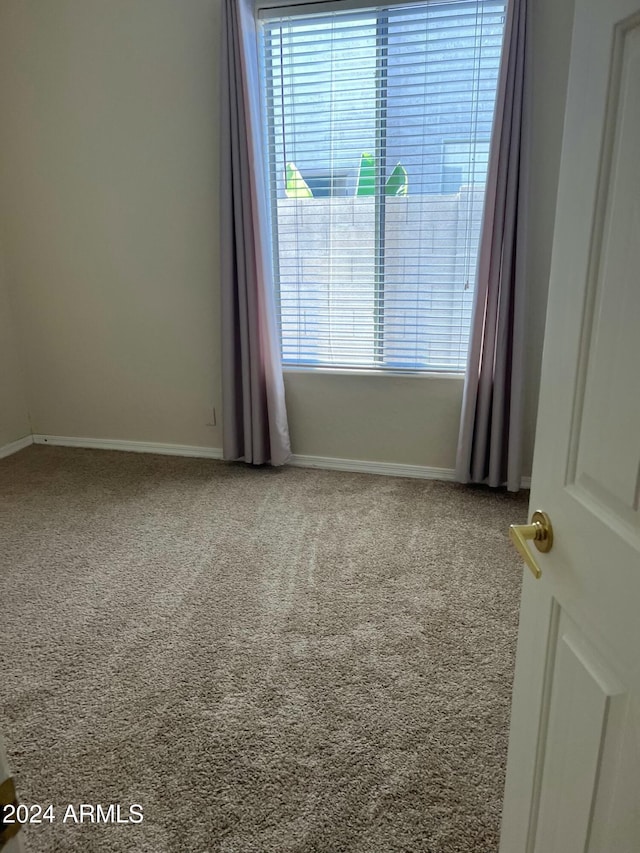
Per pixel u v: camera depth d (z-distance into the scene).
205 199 3.16
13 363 3.70
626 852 0.70
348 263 3.11
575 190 0.77
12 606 2.17
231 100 2.82
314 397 3.31
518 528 0.91
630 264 0.66
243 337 3.14
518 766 1.03
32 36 3.12
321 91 2.90
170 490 3.13
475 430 2.99
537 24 2.52
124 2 2.96
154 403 3.61
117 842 1.33
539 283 2.82
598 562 0.74
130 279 3.41
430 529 2.69
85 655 1.92
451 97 2.77
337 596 2.21
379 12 2.74
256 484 3.19
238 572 2.38
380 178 2.95
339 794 1.43
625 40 0.66
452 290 3.01
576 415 0.80
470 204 2.88
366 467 3.34
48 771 1.50
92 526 2.76
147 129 3.13
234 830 1.35
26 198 3.42
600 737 0.75
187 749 1.56
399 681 1.79
